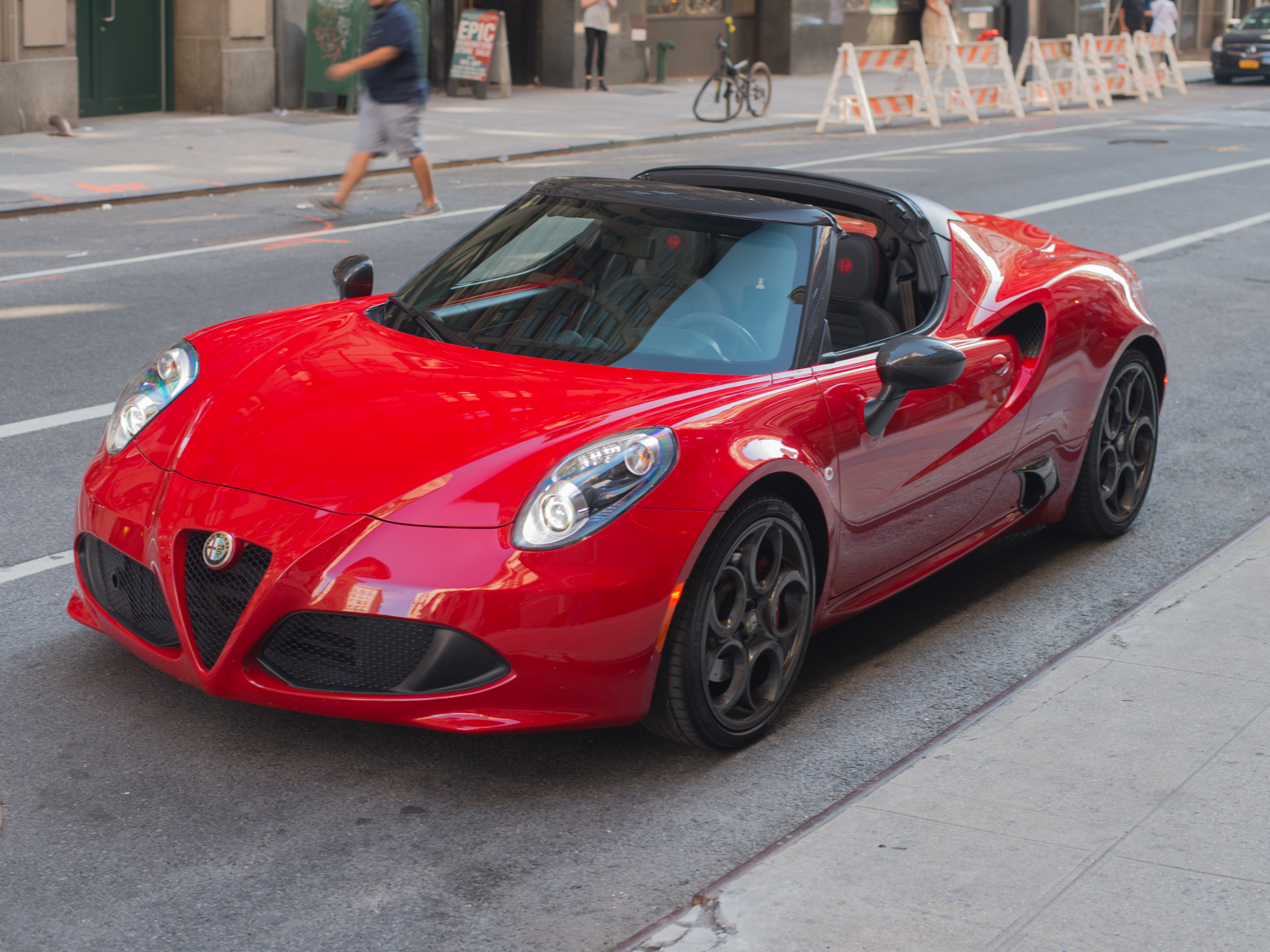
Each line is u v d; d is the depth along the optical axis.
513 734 3.58
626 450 3.24
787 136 19.20
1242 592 4.41
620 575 3.14
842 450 3.71
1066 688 3.76
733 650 3.49
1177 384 7.46
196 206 12.17
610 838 3.12
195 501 3.29
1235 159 17.08
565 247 4.18
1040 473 4.64
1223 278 10.24
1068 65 24.83
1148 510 5.53
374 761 3.41
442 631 3.09
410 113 11.57
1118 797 3.19
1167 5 27.69
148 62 17.67
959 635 4.36
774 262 3.98
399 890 2.88
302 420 3.44
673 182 4.96
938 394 4.07
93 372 6.93
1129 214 12.84
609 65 24.06
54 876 2.88
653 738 3.61
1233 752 3.40
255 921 2.75
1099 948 2.62
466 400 3.48
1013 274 4.79
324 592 3.09
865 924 2.70
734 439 3.39
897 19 30.50
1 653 3.90
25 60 15.45
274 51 18.17
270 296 8.73
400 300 4.25
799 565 3.61
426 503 3.15
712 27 26.56
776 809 3.27
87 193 12.18
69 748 3.40
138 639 3.44
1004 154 17.16
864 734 3.68
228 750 3.43
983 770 3.32
